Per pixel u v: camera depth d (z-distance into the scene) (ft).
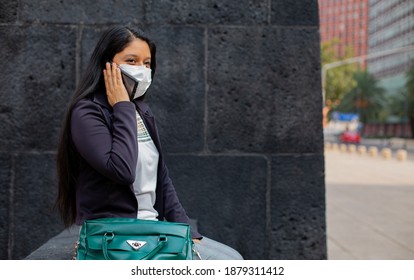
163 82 16.99
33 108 16.81
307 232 17.08
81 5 16.88
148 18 16.98
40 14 16.81
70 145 10.21
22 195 16.81
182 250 8.71
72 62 16.85
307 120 17.07
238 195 17.08
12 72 16.76
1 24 16.76
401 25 400.88
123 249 8.51
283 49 17.04
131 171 9.42
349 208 38.45
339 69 267.80
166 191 10.98
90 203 9.89
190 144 17.04
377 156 131.23
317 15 17.03
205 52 17.04
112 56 10.34
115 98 9.89
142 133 10.48
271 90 17.03
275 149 17.08
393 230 30.09
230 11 17.04
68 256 11.60
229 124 17.07
